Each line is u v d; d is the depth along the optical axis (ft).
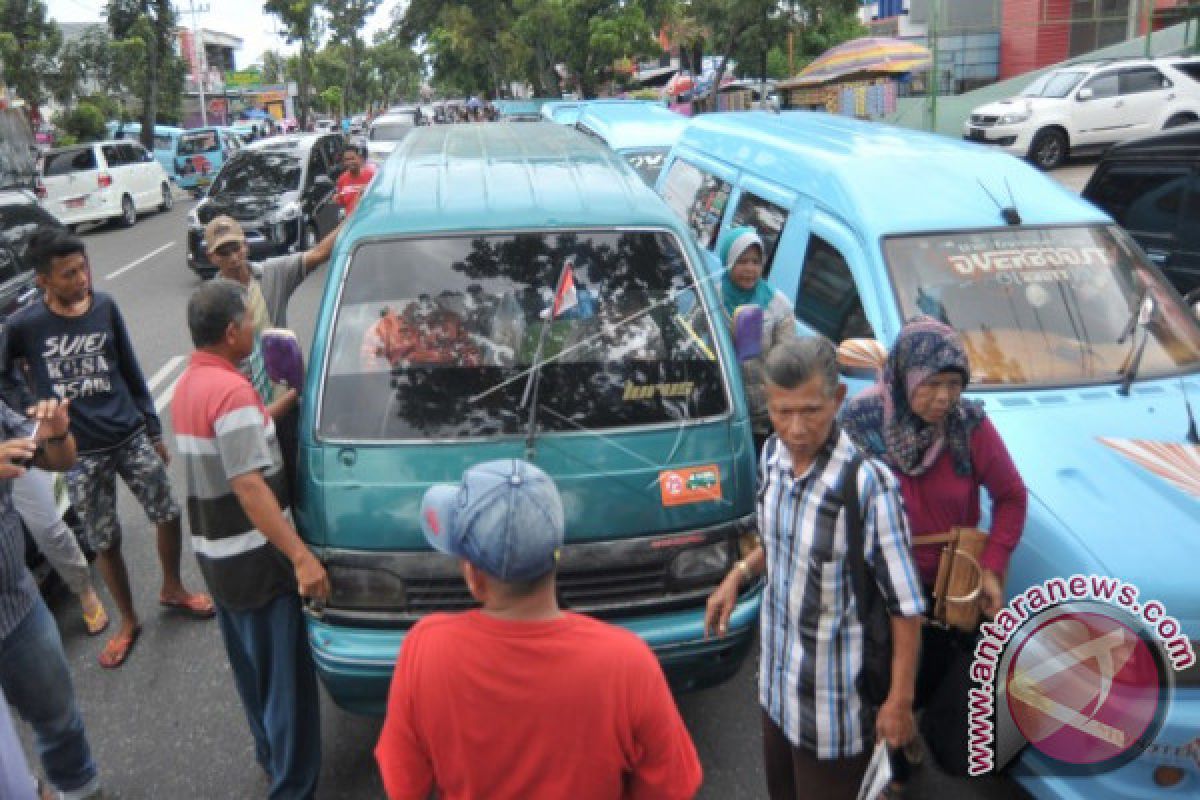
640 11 83.46
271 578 10.16
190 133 100.37
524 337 12.06
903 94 93.56
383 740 6.01
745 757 12.07
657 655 10.93
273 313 15.98
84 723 13.24
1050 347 13.16
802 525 7.81
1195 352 13.26
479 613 5.90
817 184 16.46
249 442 9.68
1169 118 58.49
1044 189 15.33
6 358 13.83
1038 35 90.07
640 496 11.13
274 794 10.82
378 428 11.41
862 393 10.01
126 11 96.78
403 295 12.34
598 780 5.76
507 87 115.24
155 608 16.30
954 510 9.48
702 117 25.39
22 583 10.02
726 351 12.25
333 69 209.87
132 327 36.52
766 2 71.92
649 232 12.98
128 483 14.92
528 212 13.09
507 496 5.63
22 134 30.30
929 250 14.20
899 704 7.77
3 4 82.28
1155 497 10.46
